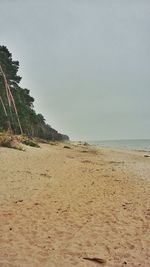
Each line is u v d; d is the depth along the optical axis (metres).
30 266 5.82
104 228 8.18
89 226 8.30
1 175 14.62
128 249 6.86
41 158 24.45
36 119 78.12
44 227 8.05
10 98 53.91
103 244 7.10
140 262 6.24
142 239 7.45
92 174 17.77
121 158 33.72
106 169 20.69
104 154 40.38
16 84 62.38
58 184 13.97
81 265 6.01
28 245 6.80
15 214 8.98
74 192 12.48
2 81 55.88
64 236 7.49
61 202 10.73
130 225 8.48
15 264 5.84
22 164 19.00
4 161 19.09
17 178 14.31
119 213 9.64
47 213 9.32
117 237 7.55
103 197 11.82
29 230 7.75
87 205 10.50
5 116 51.59
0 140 27.38
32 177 14.94
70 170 18.88
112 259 6.34
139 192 13.06
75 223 8.51
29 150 29.70
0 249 6.48
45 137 91.88
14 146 27.94
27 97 72.44
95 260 6.25
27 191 12.03
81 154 36.75
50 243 7.00
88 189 13.24
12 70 59.69
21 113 59.56
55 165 20.78
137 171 20.70
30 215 8.99
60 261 6.12
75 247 6.86
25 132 59.62
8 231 7.56
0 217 8.59
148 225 8.50
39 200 10.81
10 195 11.20
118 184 14.80
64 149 44.97
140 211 9.94
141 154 45.12
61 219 8.80
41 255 6.34
